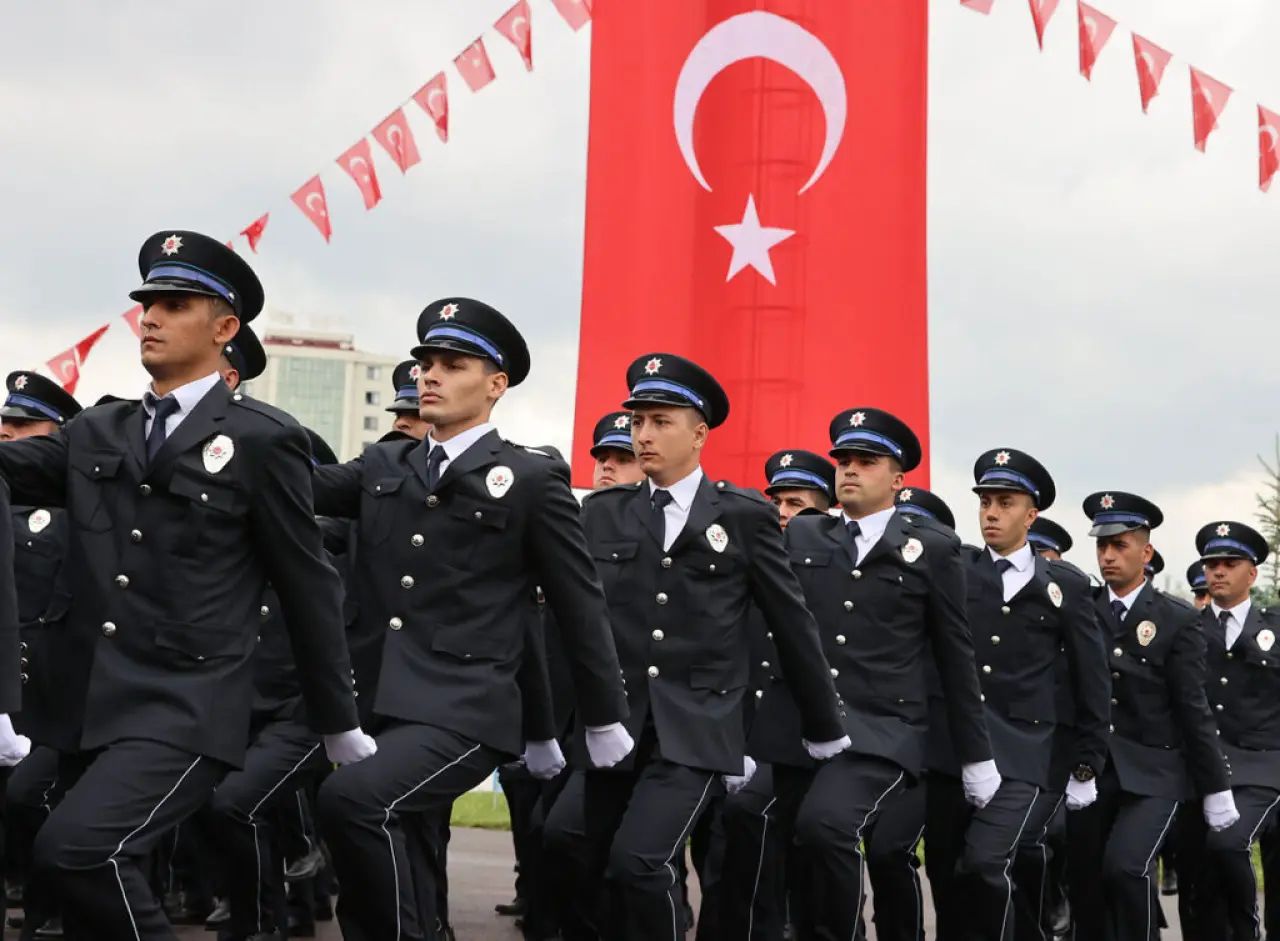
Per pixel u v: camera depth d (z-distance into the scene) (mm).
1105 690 8766
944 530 8008
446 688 5887
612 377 13484
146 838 4727
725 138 13531
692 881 12008
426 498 6094
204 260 5176
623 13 13672
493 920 9680
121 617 4977
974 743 7828
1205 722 9172
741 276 13406
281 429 5156
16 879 8758
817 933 7273
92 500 5082
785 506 10008
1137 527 9500
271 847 7418
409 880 5637
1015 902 8750
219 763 4980
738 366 13391
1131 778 9188
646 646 6746
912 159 13516
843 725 7355
